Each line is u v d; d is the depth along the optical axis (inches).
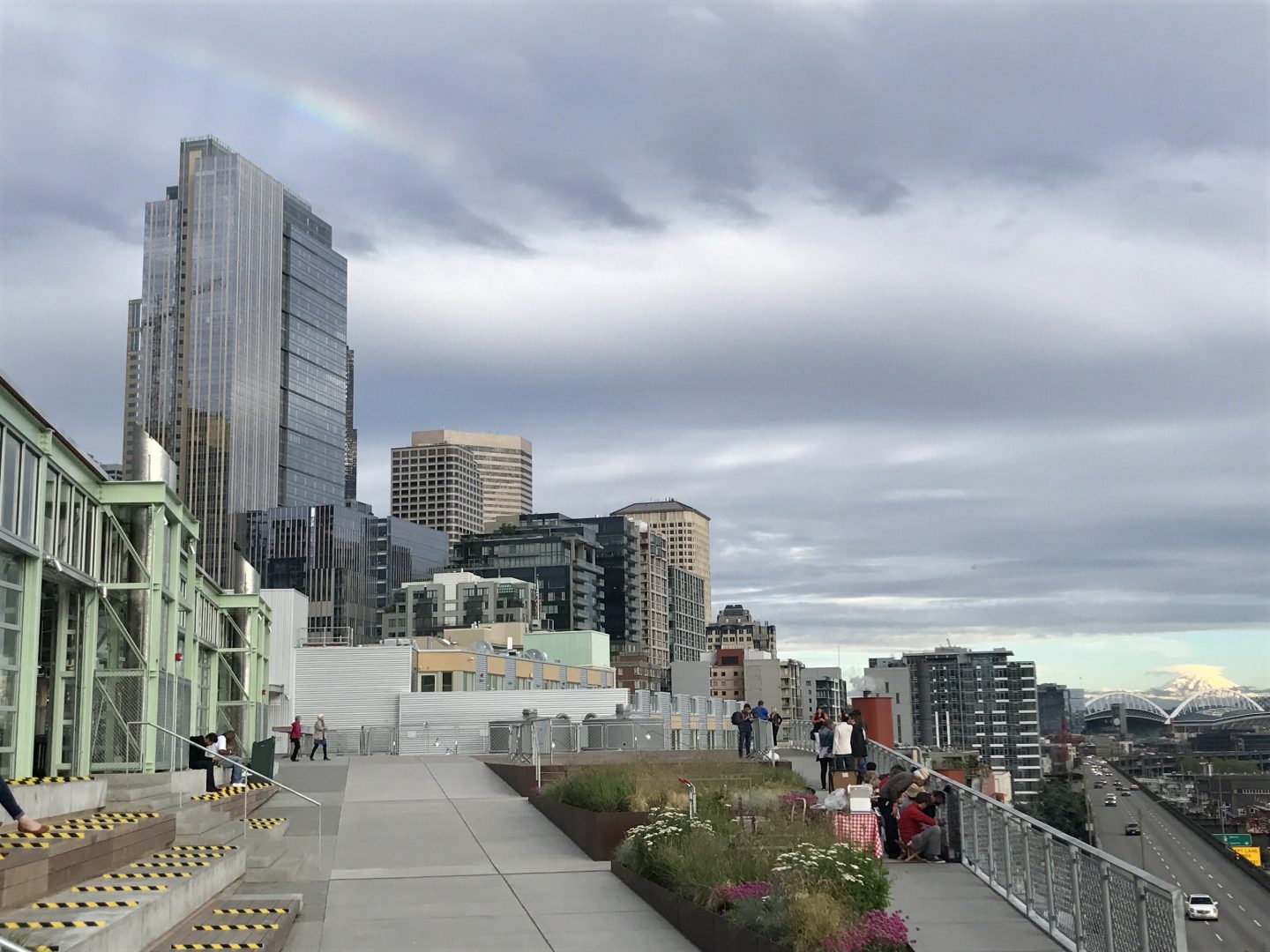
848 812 765.3
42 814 668.7
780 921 508.4
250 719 1801.2
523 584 7559.1
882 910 530.3
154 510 1031.0
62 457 895.1
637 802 892.6
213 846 746.8
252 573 1876.2
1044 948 527.2
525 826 1037.8
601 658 4879.4
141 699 995.3
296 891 730.8
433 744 2373.3
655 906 683.4
